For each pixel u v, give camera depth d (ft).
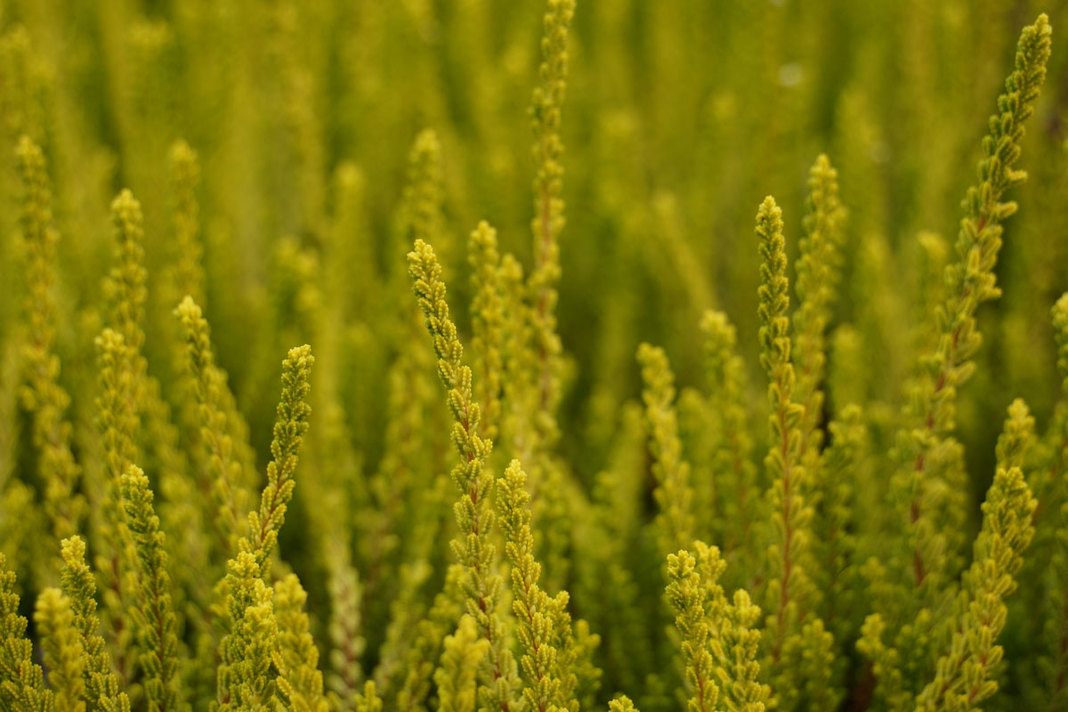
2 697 1.74
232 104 2.78
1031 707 1.94
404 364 2.11
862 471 2.10
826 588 1.97
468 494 1.70
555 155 1.97
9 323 2.36
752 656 1.73
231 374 2.53
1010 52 2.72
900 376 2.31
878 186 2.60
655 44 3.26
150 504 1.75
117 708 1.75
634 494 2.24
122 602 1.86
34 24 2.86
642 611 2.11
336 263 2.39
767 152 2.70
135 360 1.93
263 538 1.75
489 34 3.49
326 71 3.10
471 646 1.69
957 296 1.85
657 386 2.00
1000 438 1.82
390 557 2.16
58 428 1.93
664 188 3.10
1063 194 2.31
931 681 1.88
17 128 2.24
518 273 1.98
